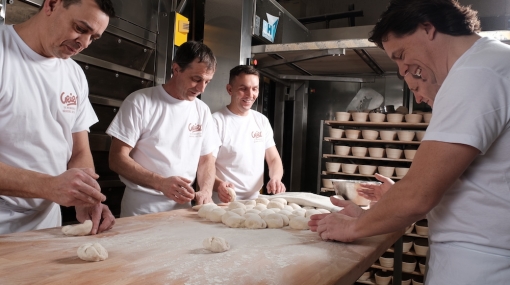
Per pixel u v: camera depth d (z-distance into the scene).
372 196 1.75
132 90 2.63
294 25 3.74
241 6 2.98
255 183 2.64
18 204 1.49
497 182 0.94
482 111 0.88
